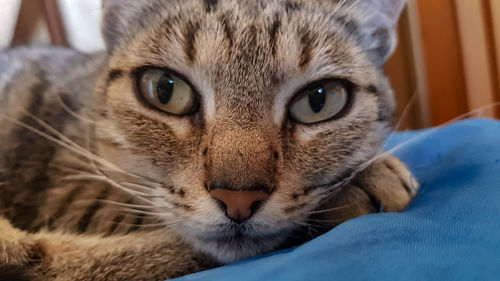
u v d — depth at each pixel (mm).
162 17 125
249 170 102
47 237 129
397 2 147
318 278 89
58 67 161
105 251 124
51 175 137
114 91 126
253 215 107
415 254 95
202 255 124
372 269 91
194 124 114
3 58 175
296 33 118
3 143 140
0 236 124
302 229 125
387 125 144
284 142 113
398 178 132
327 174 120
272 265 96
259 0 124
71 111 137
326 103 120
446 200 119
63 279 121
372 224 105
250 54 112
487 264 91
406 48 324
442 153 176
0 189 137
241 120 108
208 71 111
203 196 107
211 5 122
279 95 113
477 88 313
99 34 147
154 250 124
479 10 301
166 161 116
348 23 132
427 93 325
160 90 117
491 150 146
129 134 122
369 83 130
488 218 106
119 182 131
